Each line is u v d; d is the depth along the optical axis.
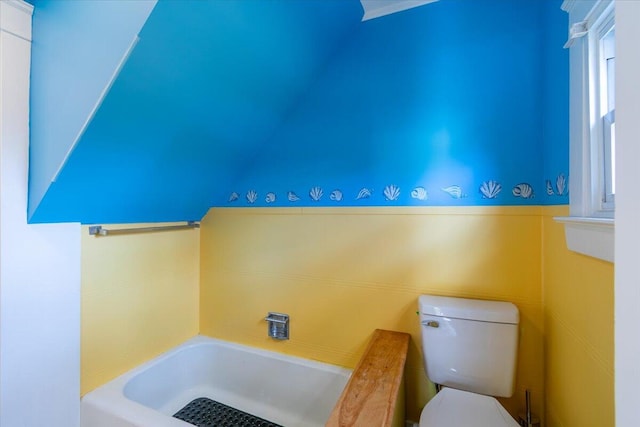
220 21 1.00
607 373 0.79
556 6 1.12
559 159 1.10
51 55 1.06
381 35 1.51
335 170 1.62
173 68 1.04
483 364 1.21
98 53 0.94
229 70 1.21
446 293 1.41
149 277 1.72
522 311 1.30
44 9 1.07
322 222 1.66
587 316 0.90
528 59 1.27
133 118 1.10
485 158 1.34
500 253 1.33
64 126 1.05
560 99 1.09
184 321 1.94
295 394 1.68
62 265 1.32
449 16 1.39
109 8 0.90
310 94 1.67
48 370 1.27
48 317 1.27
